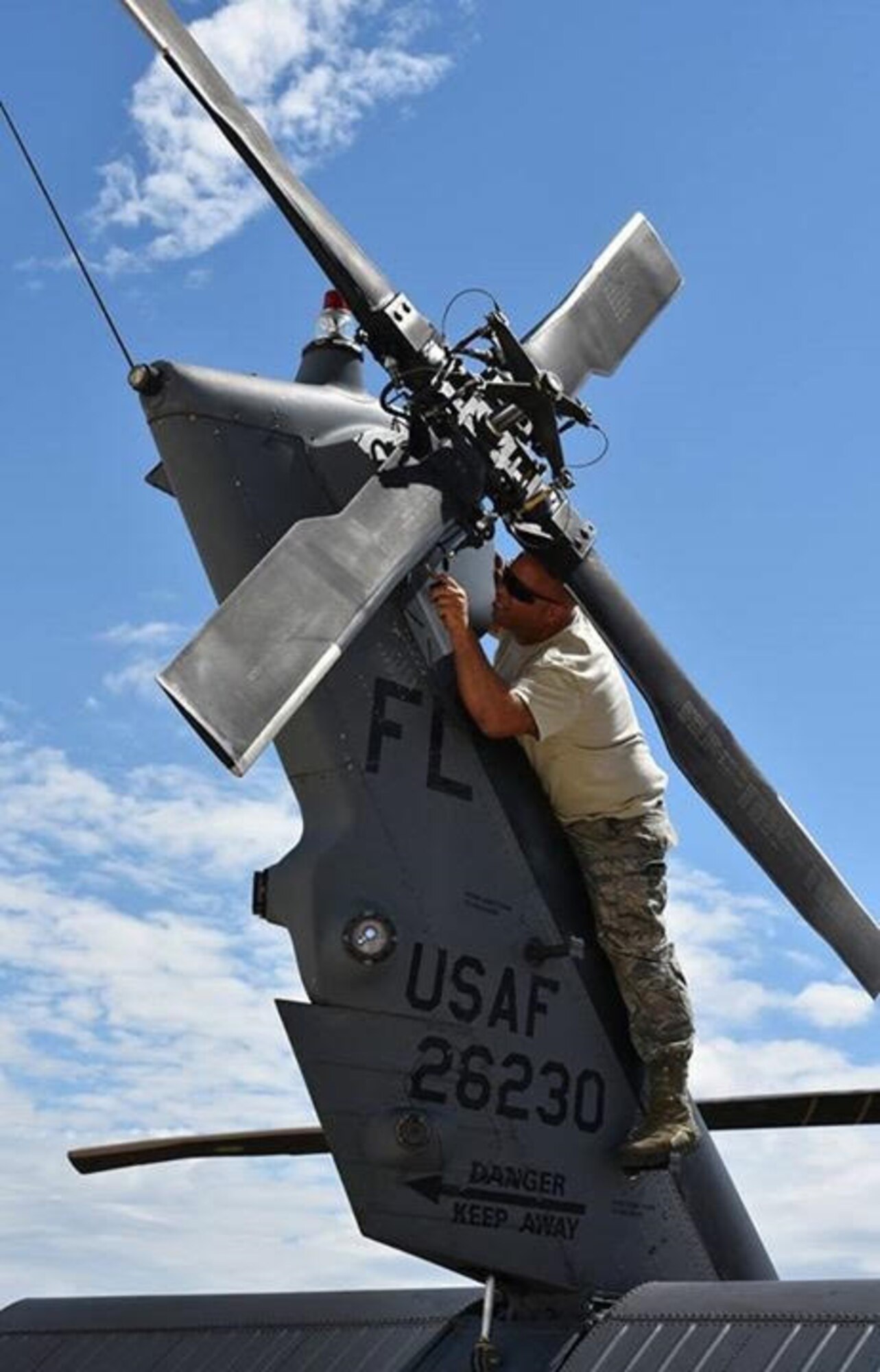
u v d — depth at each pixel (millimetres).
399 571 5801
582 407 6312
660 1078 6254
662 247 7418
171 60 6020
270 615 5328
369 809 6047
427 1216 5742
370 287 6172
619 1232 6137
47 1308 6805
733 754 6562
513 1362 5648
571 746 6348
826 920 6684
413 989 5926
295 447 6438
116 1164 7320
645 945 6336
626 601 6465
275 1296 6457
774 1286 5371
